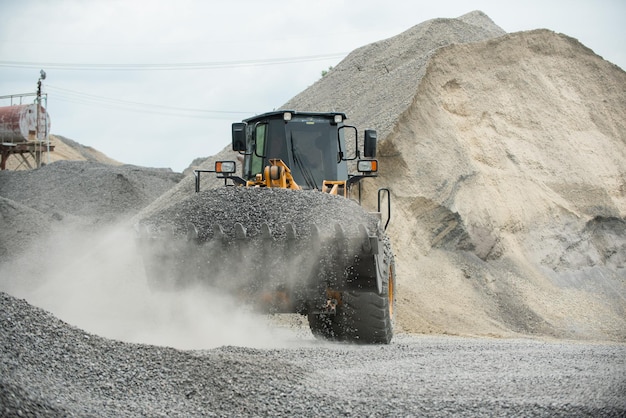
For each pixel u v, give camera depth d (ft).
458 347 39.88
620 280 96.68
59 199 146.30
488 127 101.19
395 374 27.25
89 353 25.22
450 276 85.25
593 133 107.86
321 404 22.35
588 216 100.01
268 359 28.76
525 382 25.36
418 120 93.25
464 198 91.09
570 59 113.91
